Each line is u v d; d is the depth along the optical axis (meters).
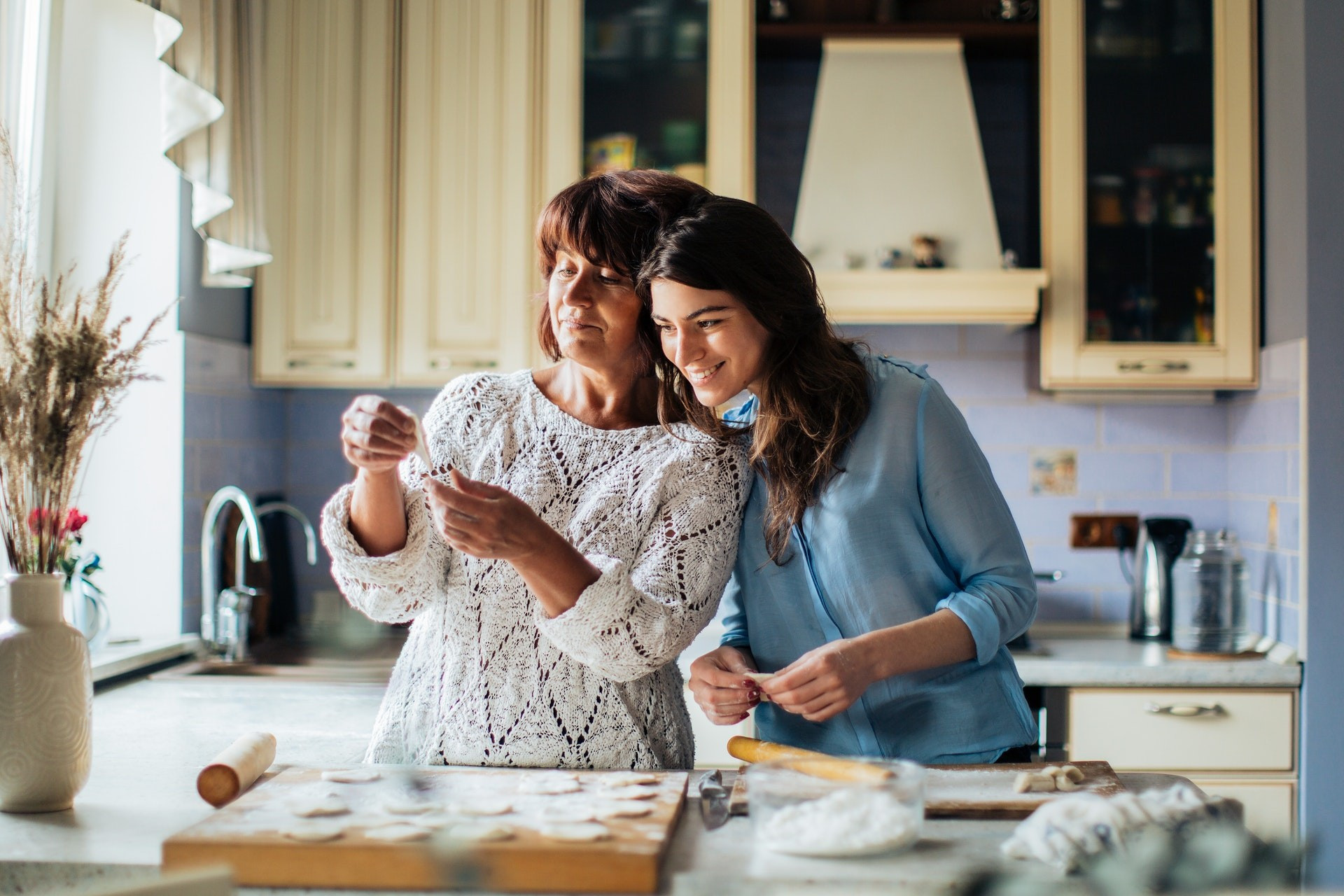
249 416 2.71
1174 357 2.55
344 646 2.56
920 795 0.92
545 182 2.60
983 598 1.19
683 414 1.28
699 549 1.18
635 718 1.20
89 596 2.10
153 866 0.89
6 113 2.05
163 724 1.71
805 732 1.27
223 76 2.24
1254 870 0.70
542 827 0.90
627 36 2.60
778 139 2.87
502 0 2.62
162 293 2.36
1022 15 2.62
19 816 1.07
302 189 2.62
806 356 1.24
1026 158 2.83
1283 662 2.33
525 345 2.60
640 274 1.18
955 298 2.47
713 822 0.97
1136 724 2.32
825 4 2.78
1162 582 2.62
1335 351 2.31
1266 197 2.55
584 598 1.05
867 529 1.23
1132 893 0.72
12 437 1.11
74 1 2.36
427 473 1.22
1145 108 2.56
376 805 0.97
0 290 1.13
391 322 2.62
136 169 2.37
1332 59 2.32
